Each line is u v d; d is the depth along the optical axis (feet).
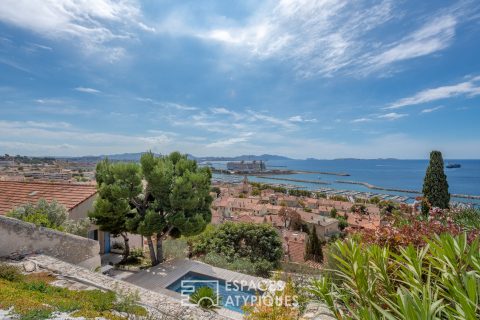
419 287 8.42
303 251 76.33
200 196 42.60
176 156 47.37
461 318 6.28
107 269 37.83
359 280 9.58
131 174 38.75
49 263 26.21
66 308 16.67
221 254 48.55
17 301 16.15
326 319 13.41
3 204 45.91
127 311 18.94
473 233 13.50
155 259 42.45
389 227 15.72
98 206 37.78
